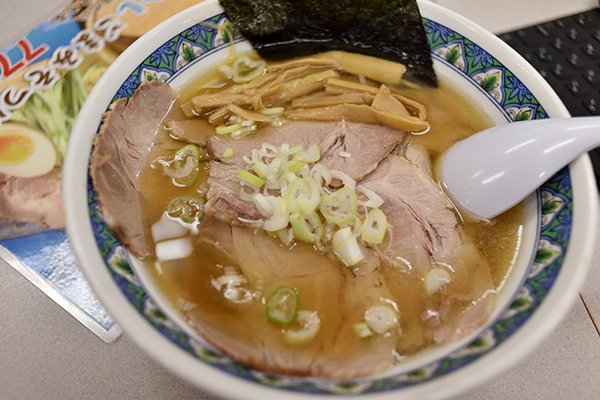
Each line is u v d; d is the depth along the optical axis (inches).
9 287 8.7
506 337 6.3
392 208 8.8
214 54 10.6
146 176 9.1
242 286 7.9
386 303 7.8
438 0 13.4
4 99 10.4
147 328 6.1
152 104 9.6
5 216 9.0
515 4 13.3
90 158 7.7
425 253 8.3
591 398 7.9
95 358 8.2
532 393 8.0
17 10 12.4
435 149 9.8
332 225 8.3
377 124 10.0
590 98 10.8
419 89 10.8
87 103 8.2
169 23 9.7
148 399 7.9
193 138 9.6
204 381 5.6
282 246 8.3
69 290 8.6
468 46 10.1
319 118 10.1
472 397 7.9
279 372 6.4
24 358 8.1
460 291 7.8
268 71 10.9
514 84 9.5
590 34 12.2
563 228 7.5
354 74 11.1
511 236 8.5
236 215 8.5
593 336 8.5
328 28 11.1
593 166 9.4
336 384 6.2
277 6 10.6
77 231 6.7
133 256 7.7
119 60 8.9
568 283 6.6
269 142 9.7
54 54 11.2
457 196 8.9
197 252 8.2
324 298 7.8
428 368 6.4
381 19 10.6
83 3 12.3
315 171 8.8
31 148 9.8
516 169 8.3
